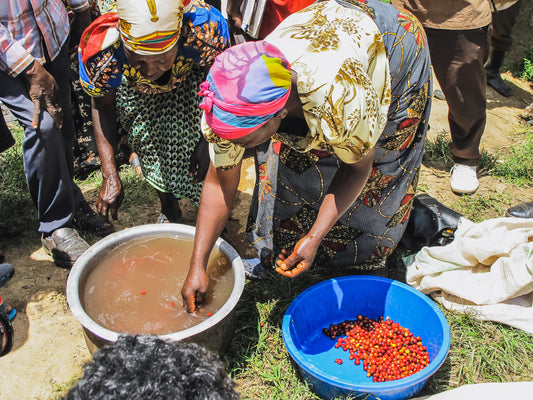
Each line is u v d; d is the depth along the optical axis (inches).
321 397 97.9
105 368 39.3
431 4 137.7
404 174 107.1
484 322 112.1
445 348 95.1
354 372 105.0
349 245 115.1
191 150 117.9
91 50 99.6
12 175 149.6
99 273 105.0
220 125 70.2
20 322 113.2
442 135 177.9
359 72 75.9
